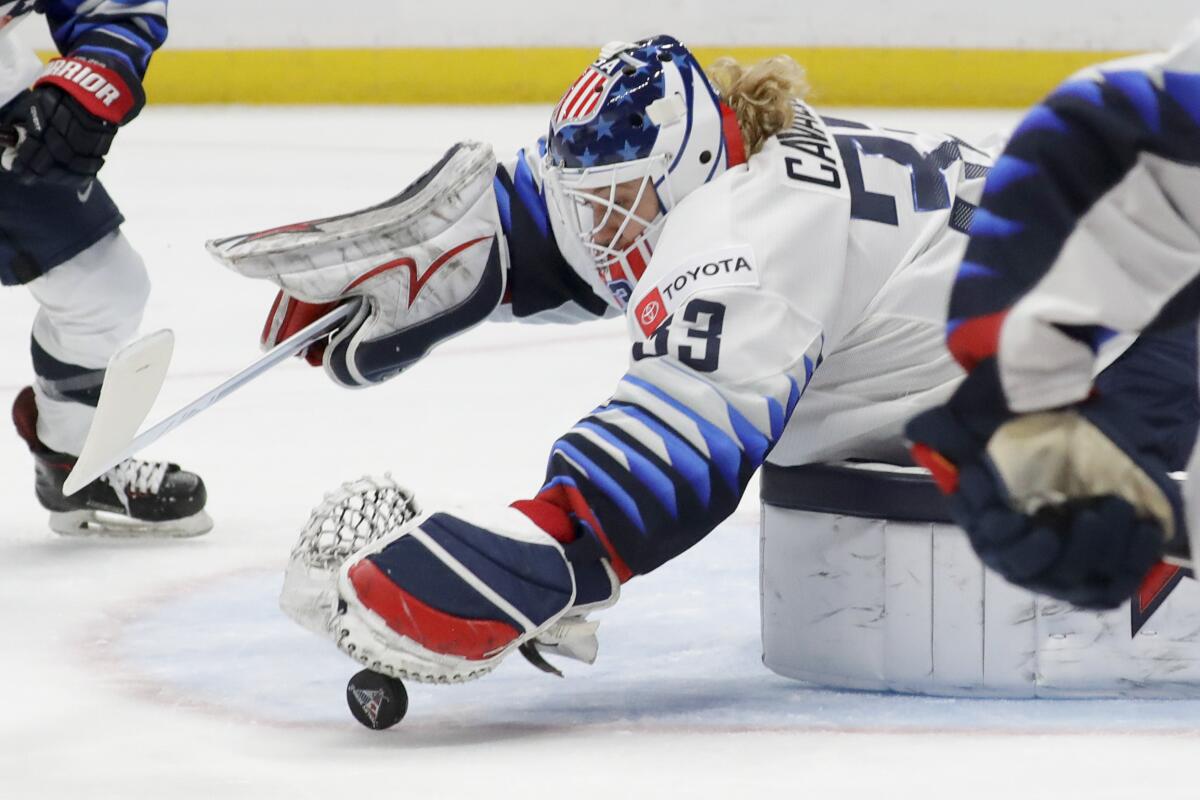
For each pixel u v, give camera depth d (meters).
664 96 6.94
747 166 7.03
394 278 7.89
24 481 12.58
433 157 33.75
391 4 43.28
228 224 26.44
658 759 6.04
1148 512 3.16
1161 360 6.13
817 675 7.27
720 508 6.52
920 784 5.59
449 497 11.48
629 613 8.70
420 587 6.35
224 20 43.59
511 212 8.09
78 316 10.52
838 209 6.88
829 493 7.11
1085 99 3.11
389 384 15.89
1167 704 6.75
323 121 40.38
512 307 8.34
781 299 6.64
